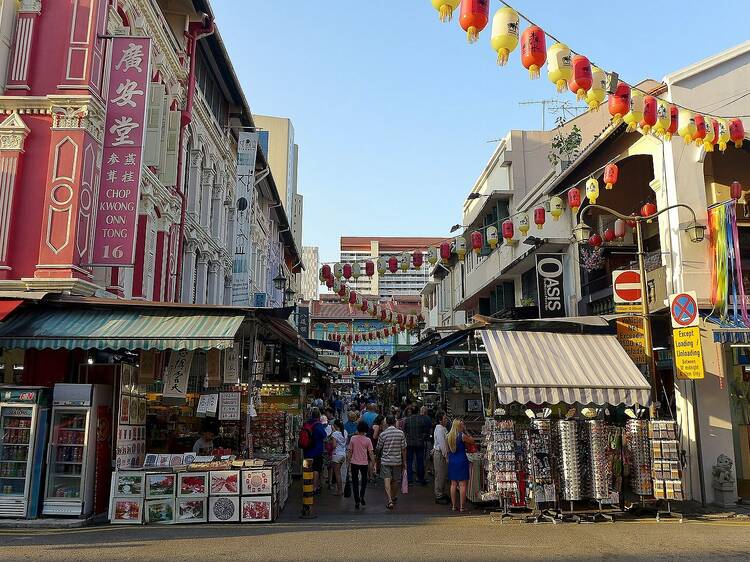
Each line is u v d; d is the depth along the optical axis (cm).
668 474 958
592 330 1119
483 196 2483
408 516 987
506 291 2117
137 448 1024
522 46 733
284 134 4944
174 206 1538
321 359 2614
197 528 866
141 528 864
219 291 2078
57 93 1070
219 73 1970
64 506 893
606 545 751
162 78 1446
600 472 954
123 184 1098
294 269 4494
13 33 1102
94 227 1080
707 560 666
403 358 1977
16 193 1048
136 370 1033
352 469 1103
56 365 1057
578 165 1590
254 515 911
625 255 1591
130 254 1070
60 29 1110
